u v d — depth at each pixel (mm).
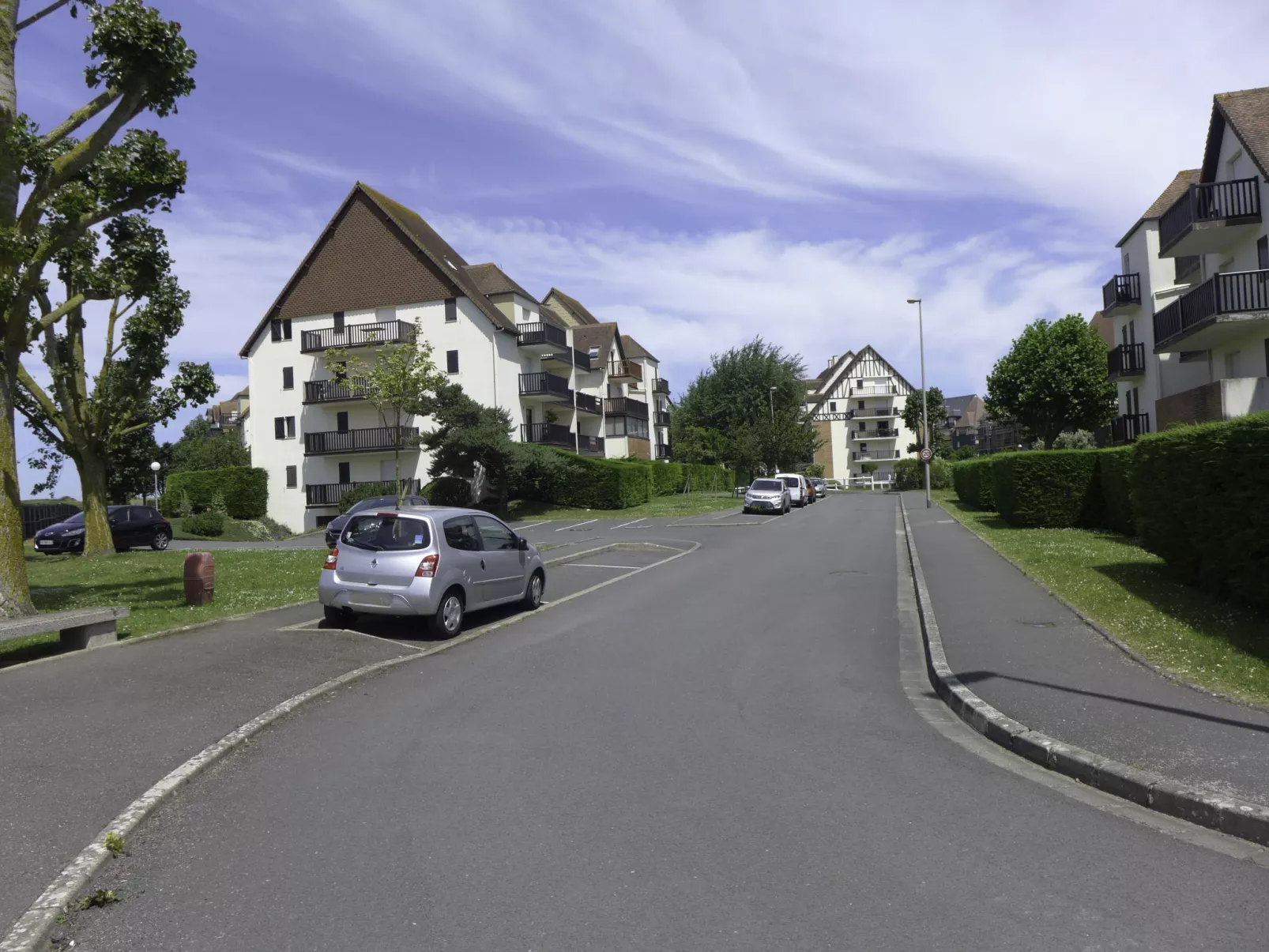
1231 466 9141
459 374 44938
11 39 10266
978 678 7621
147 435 44031
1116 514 20297
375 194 47062
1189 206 23703
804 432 59125
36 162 11039
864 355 92312
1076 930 3551
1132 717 6273
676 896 3898
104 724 6586
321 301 47188
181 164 12023
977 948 3416
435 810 5023
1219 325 21922
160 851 4480
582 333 60938
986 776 5555
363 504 26234
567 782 5480
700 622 11789
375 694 7961
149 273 13414
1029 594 11930
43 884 3988
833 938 3510
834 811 4949
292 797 5266
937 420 86812
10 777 5402
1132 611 10008
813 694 7844
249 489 46344
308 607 12680
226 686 7879
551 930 3604
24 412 25688
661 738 6457
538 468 41938
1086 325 43500
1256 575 8953
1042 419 44469
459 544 11312
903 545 22688
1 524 10258
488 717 7129
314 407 47344
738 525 32250
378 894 3955
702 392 74562
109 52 10391
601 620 12047
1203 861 4227
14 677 8047
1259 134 22219
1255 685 6902
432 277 45500
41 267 10836
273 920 3725
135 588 15688
